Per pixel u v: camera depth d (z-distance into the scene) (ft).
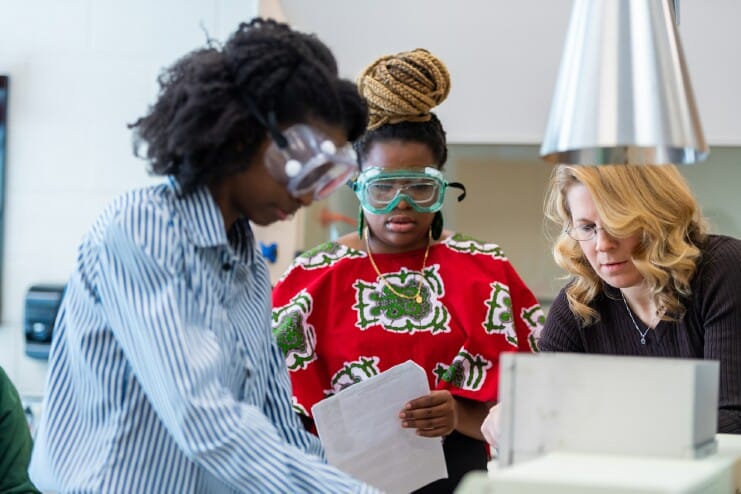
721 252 5.93
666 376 3.76
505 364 3.86
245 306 4.91
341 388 6.44
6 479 6.07
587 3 4.15
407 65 6.36
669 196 5.74
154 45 9.77
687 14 11.66
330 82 4.48
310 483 4.22
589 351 6.44
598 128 3.95
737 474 4.03
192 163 4.36
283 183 4.42
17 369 9.81
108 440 4.42
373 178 6.34
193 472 4.49
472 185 12.50
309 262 6.80
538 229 12.38
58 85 9.81
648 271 5.77
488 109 11.91
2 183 9.83
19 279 9.85
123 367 4.43
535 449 3.83
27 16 9.82
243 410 4.29
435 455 6.21
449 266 6.67
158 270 4.25
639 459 3.66
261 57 4.33
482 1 11.84
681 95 4.00
